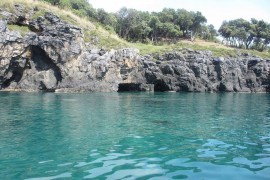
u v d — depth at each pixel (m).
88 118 18.64
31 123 16.45
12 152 10.67
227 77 55.81
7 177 8.20
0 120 17.20
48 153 10.63
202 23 96.12
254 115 22.56
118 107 24.91
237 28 98.50
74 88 40.81
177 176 8.47
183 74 52.53
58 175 8.40
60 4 56.91
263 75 57.72
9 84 38.84
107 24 77.56
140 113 21.70
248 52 63.03
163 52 54.78
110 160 9.96
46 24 39.34
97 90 43.34
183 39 92.62
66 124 16.38
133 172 8.78
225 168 9.27
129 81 49.12
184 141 13.07
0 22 34.94
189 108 25.98
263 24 94.25
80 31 41.53
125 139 13.16
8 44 35.72
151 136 13.93
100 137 13.41
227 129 16.23
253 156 10.74
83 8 76.75
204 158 10.39
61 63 39.56
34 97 30.81
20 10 39.16
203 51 56.31
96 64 43.09
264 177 8.46
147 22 88.06
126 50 47.66
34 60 39.22
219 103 31.84
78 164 9.45
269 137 14.22
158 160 10.07
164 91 51.94
